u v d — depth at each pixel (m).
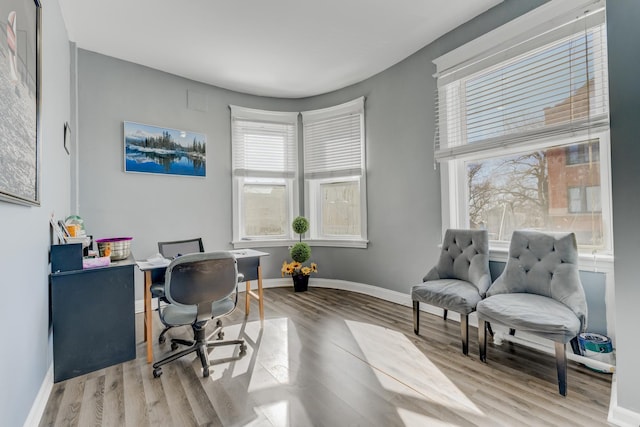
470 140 2.66
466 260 2.49
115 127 3.11
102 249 2.29
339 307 3.23
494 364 2.01
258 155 4.06
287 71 3.45
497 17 2.42
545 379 1.82
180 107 3.53
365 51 3.06
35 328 1.56
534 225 2.33
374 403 1.62
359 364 2.03
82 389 1.78
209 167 3.73
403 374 1.90
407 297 3.27
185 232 3.55
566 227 2.16
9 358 1.21
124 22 2.53
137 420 1.51
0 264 1.14
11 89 1.17
